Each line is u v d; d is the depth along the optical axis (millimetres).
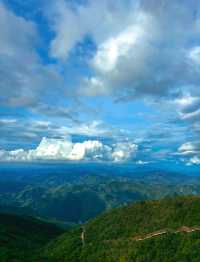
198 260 173500
